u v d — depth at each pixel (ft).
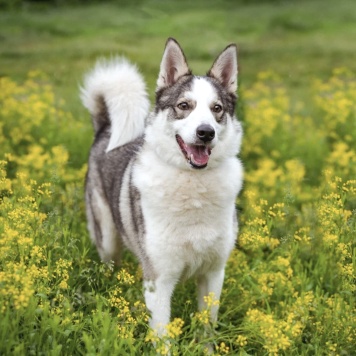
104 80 19.34
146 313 15.01
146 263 15.60
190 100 15.17
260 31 66.90
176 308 16.93
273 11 76.43
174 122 15.14
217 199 15.12
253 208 19.26
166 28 66.18
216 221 15.30
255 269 17.75
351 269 16.22
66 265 15.08
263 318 14.07
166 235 15.15
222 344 13.70
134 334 14.93
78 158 26.66
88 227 19.83
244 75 47.50
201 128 14.46
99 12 75.10
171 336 13.12
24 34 61.57
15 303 12.57
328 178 20.39
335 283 17.65
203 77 15.85
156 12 76.89
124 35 62.34
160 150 15.29
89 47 55.16
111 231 18.76
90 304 15.07
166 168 15.19
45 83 40.83
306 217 19.84
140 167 15.69
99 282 16.33
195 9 80.18
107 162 18.56
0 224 15.75
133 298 15.88
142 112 18.78
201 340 14.03
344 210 17.67
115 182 17.72
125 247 19.33
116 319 14.12
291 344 14.61
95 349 13.09
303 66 50.75
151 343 14.53
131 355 13.03
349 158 25.80
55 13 74.90
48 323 13.34
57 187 20.22
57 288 14.67
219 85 15.96
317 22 70.13
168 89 15.93
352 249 17.21
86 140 27.58
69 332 13.26
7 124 28.02
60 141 27.71
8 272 13.44
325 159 26.99
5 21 66.85
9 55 51.31
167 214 15.06
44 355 12.89
